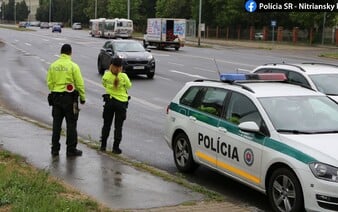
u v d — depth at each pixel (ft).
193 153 31.60
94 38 282.15
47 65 118.01
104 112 37.17
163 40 193.16
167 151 39.42
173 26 194.39
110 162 33.53
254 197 28.14
